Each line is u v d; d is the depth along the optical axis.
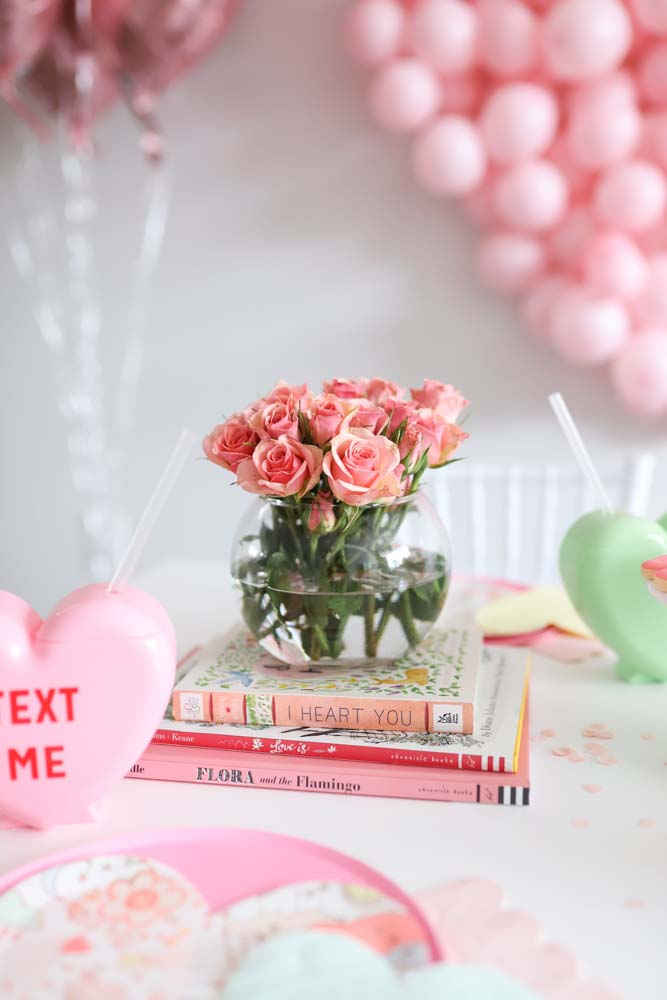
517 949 0.54
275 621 0.83
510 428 2.35
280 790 0.76
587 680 0.98
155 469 2.59
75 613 0.69
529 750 0.81
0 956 0.55
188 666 0.96
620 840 0.67
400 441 0.82
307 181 2.35
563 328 1.93
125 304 2.52
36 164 2.48
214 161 2.39
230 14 2.16
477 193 2.07
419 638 0.86
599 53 1.74
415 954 0.54
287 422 0.79
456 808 0.72
